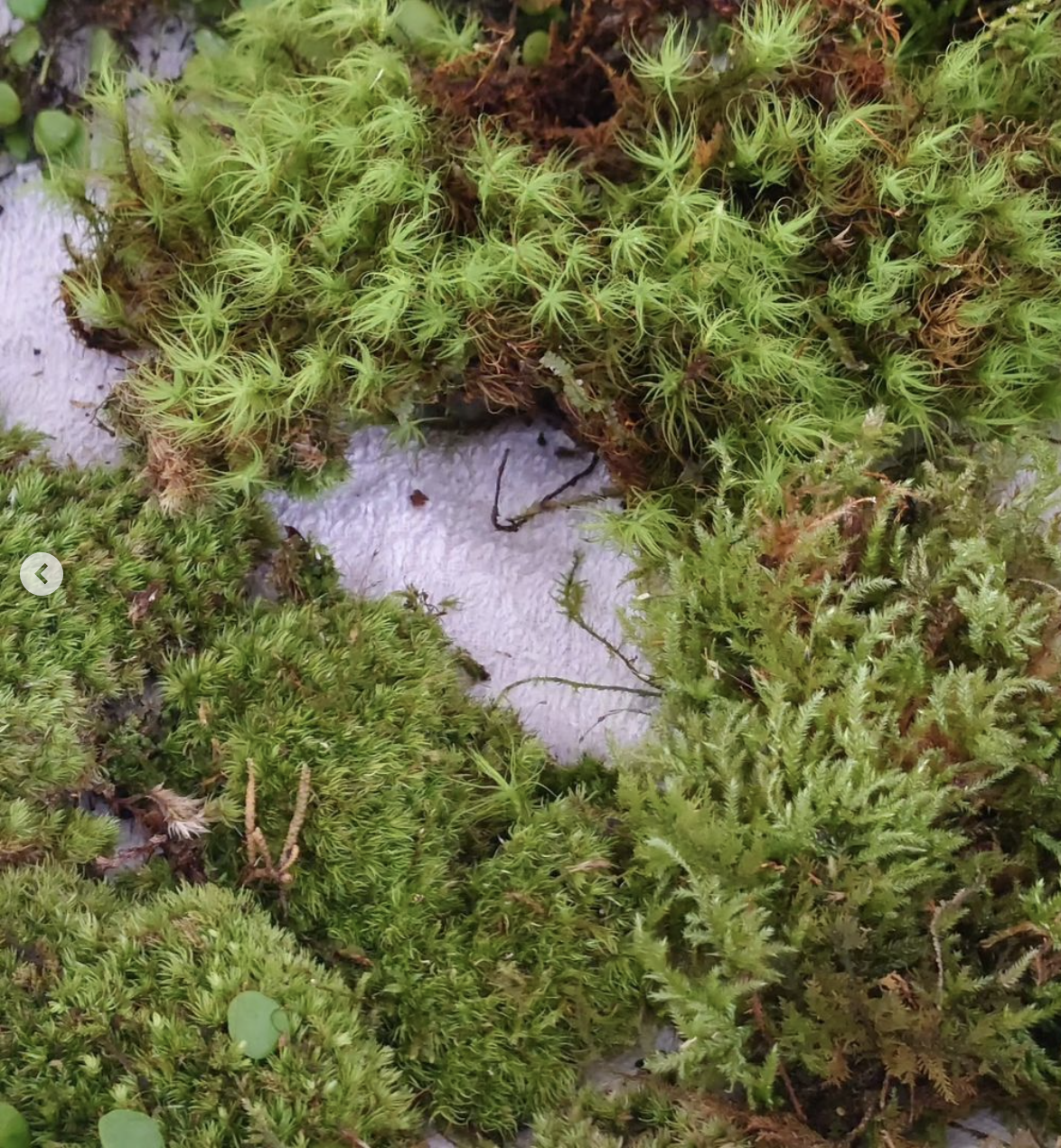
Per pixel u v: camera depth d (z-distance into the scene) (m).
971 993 0.23
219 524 0.27
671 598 0.25
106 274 0.27
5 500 0.26
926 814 0.24
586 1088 0.24
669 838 0.24
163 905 0.24
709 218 0.24
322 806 0.25
